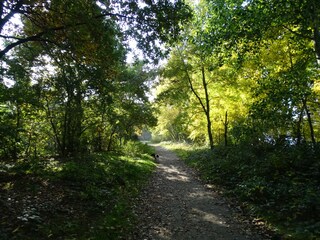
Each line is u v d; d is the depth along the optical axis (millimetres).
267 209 8367
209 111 23422
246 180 11586
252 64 15352
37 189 9141
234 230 7305
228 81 19250
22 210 7094
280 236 6566
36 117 16562
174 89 22625
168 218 8508
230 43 9938
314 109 17172
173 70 21359
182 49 21031
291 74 11672
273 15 9070
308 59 12492
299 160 10977
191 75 23031
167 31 10156
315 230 6266
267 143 15594
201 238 6863
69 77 14305
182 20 10031
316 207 7246
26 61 13688
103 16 9875
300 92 11570
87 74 11836
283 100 11531
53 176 10969
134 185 12930
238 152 15844
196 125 26547
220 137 26797
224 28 10445
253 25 9375
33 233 6117
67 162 14148
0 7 8391
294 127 16234
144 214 8898
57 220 7070
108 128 25219
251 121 15047
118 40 10984
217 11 10906
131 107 24328
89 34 9758
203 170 17031
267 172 11328
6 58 12273
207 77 22484
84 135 21562
